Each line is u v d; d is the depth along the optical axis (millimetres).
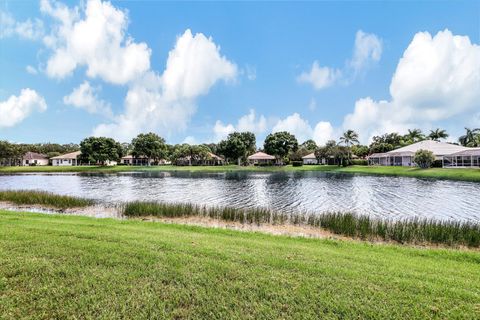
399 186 31297
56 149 112812
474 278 5277
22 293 4145
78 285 4391
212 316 3693
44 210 16250
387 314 3803
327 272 5066
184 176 50062
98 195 24641
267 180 40656
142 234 7777
